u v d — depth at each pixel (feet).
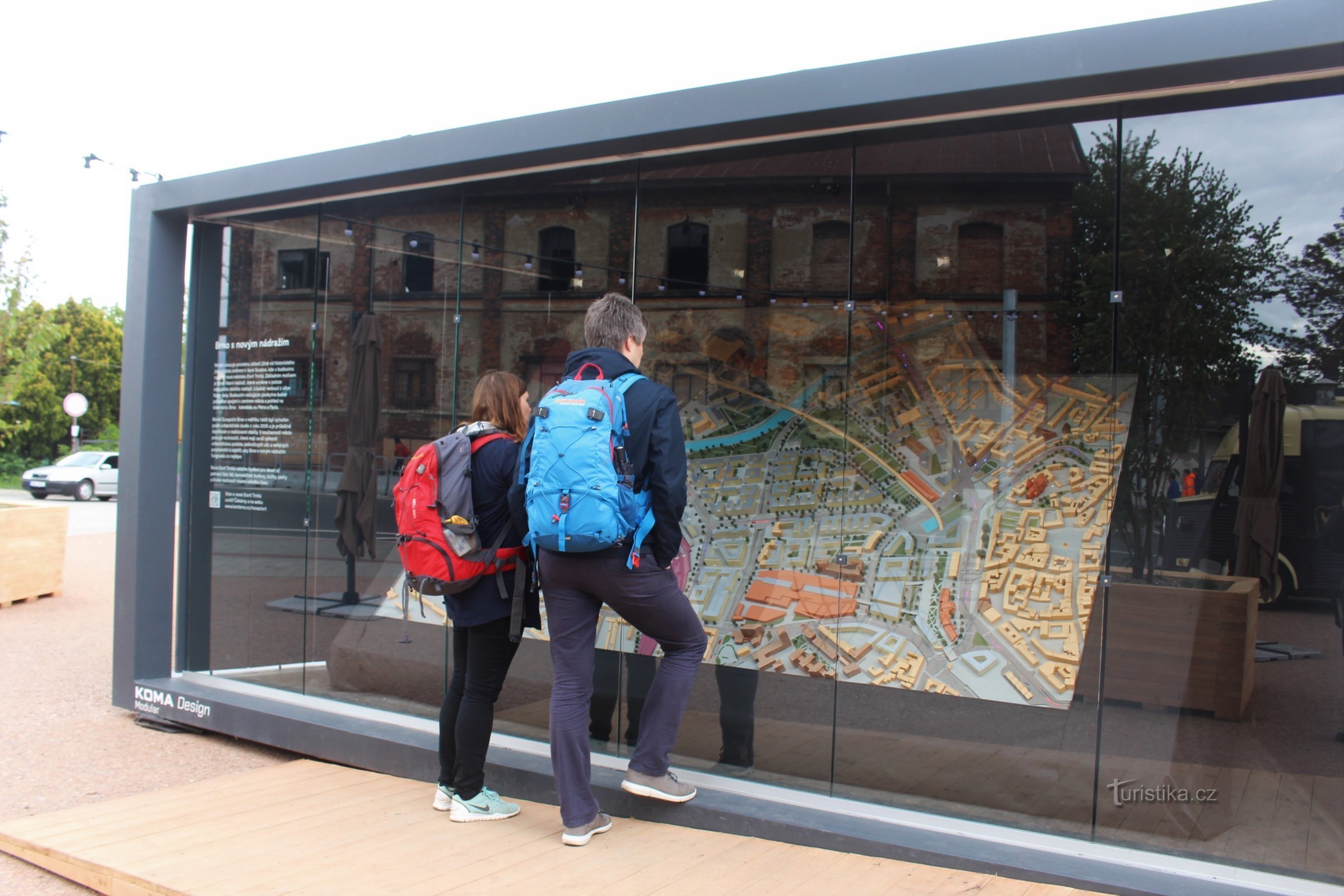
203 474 18.08
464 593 11.11
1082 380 11.37
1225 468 10.60
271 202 16.67
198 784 13.24
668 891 9.45
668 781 11.31
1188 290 10.76
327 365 16.87
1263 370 10.44
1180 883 9.39
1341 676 9.95
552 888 9.53
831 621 12.64
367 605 16.11
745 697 12.96
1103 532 11.22
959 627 11.87
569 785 10.68
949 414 12.16
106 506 85.97
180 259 17.81
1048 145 11.33
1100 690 11.02
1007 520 11.77
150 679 17.51
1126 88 10.21
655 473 10.13
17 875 11.25
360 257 16.51
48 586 32.86
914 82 10.57
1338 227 10.05
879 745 12.08
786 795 11.82
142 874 9.96
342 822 11.57
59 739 16.58
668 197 13.70
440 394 15.75
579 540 9.78
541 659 14.02
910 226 12.13
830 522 12.88
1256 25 9.06
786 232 12.92
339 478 16.66
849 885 9.59
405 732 14.17
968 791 11.44
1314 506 10.16
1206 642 10.52
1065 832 10.80
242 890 9.57
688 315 13.64
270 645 17.13
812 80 11.17
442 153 14.28
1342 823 9.72
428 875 9.88
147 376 17.42
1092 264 11.23
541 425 10.10
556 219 14.65
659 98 12.27
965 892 9.41
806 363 12.98
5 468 150.00
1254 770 10.21
